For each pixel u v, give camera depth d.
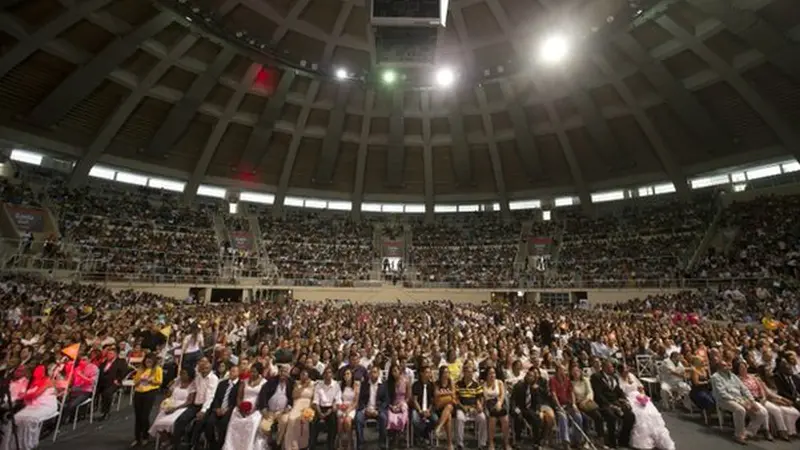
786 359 8.67
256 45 27.05
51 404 7.23
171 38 26.91
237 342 14.07
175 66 28.52
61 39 24.11
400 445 7.60
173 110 30.52
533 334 15.35
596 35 25.64
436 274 35.91
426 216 42.22
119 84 27.77
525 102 33.53
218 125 33.22
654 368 10.95
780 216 26.78
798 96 25.39
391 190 41.91
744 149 29.61
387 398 7.73
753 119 27.98
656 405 10.24
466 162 38.88
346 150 38.81
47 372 7.46
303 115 34.91
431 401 7.80
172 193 34.88
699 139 30.97
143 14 24.36
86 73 25.56
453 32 29.39
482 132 37.28
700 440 7.73
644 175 34.97
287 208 40.12
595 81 30.33
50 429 7.96
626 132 33.38
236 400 6.79
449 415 7.37
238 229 35.47
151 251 28.52
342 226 40.16
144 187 33.66
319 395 7.42
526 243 37.34
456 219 42.03
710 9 22.48
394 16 9.38
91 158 30.06
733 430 8.30
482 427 7.59
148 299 23.95
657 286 27.88
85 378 8.48
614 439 7.50
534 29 27.50
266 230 36.91
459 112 35.50
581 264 33.06
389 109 35.41
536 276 33.00
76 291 20.88
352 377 8.02
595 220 36.75
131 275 25.58
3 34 22.39
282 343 11.72
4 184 25.56
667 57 26.98
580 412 7.70
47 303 18.12
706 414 8.72
